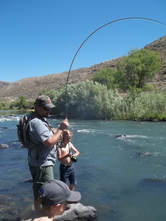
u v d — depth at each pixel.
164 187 6.41
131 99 30.00
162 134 16.20
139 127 20.62
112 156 9.96
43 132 3.44
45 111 3.62
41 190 2.23
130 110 29.19
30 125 3.53
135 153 10.44
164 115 27.05
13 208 5.06
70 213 4.47
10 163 9.05
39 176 3.59
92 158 9.66
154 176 7.32
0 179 7.15
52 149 3.68
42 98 3.60
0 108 86.38
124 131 17.94
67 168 5.32
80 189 6.29
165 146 12.01
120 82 43.69
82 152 10.79
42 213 2.24
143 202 5.49
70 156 5.37
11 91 155.88
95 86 31.94
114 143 12.96
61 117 34.53
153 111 28.72
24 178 7.24
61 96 36.03
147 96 29.64
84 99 31.94
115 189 6.29
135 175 7.43
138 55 42.91
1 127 21.92
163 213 4.96
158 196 5.83
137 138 14.56
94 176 7.38
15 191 6.13
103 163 8.88
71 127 20.97
